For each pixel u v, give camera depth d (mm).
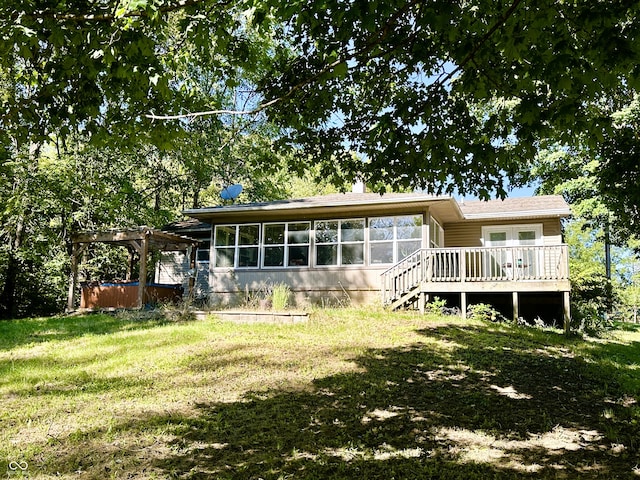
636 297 37281
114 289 16734
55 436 5516
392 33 4703
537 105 4238
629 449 5152
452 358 9156
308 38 5629
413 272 14664
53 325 13680
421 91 5641
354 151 6879
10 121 5812
